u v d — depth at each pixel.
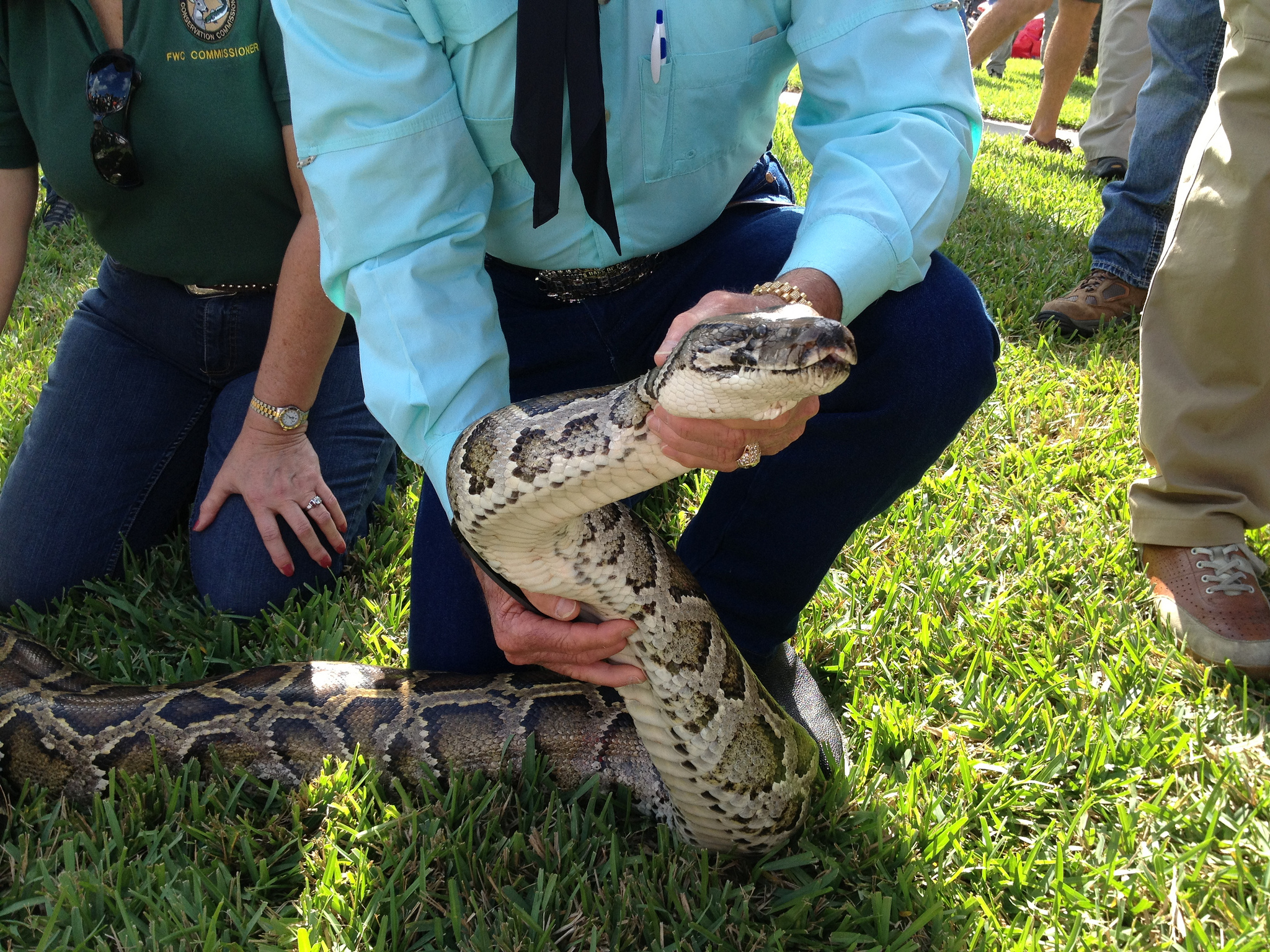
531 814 0.92
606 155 0.85
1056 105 3.73
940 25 0.85
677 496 1.43
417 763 0.98
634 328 1.06
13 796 0.97
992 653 1.10
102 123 1.13
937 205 0.84
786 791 0.87
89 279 2.05
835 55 0.86
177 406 1.37
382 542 1.36
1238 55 1.05
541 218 0.83
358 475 1.34
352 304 0.86
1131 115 3.03
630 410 0.72
